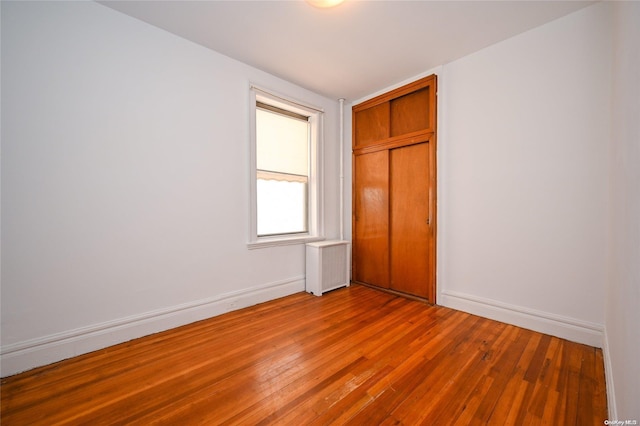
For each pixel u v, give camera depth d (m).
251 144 2.93
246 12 2.12
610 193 1.88
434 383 1.64
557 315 2.24
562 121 2.20
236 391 1.57
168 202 2.39
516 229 2.45
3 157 1.72
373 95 3.65
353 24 2.26
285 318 2.62
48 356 1.85
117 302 2.14
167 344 2.12
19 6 1.76
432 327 2.42
